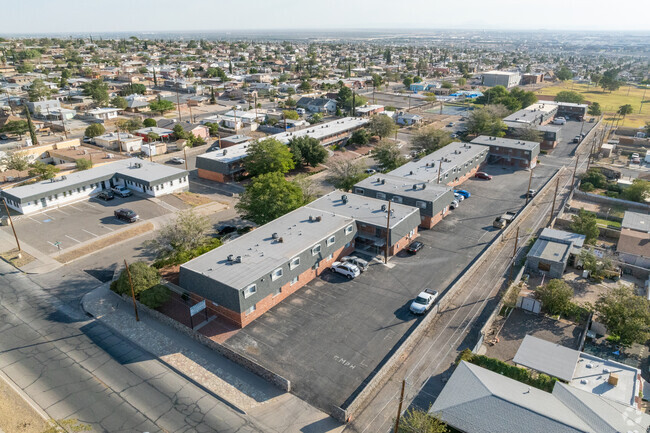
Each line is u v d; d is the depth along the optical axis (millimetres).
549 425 32844
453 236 72125
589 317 50531
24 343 46594
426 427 33375
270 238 59844
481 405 35062
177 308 52188
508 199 88625
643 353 46469
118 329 49156
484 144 114625
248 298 49000
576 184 98125
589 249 64312
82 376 42094
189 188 95625
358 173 89438
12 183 91312
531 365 41375
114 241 69562
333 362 44219
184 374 42688
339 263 60625
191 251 60156
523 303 53531
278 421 37469
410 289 56969
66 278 59125
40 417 37250
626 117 179125
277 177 70500
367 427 36906
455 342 47375
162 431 36281
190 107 188000
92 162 102812
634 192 88000
